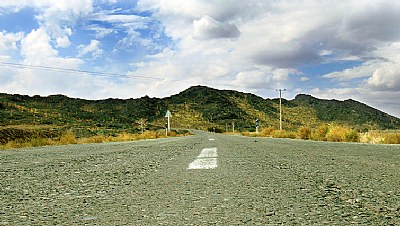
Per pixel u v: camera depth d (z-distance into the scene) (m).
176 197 3.25
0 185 4.15
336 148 11.23
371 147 11.93
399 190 3.44
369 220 2.35
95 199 3.23
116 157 8.23
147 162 6.71
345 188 3.58
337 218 2.41
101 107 191.75
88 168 5.87
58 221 2.46
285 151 9.61
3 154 10.98
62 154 10.03
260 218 2.44
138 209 2.79
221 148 11.46
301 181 4.06
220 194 3.34
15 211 2.78
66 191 3.68
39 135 41.12
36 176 4.95
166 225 2.30
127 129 95.50
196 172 4.99
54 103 151.25
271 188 3.63
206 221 2.38
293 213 2.57
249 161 6.54
